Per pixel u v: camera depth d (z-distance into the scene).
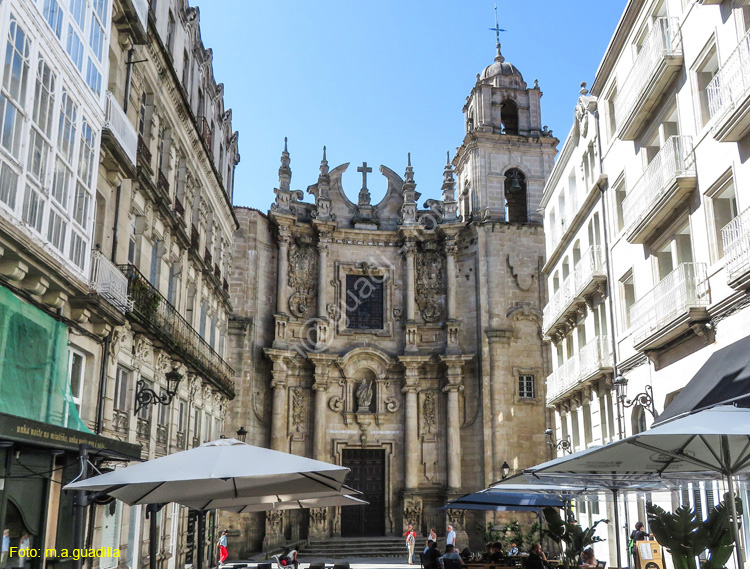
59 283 15.88
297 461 10.62
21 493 14.62
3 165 12.98
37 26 14.28
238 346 43.56
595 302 30.78
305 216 49.31
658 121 23.97
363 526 45.69
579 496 23.39
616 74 28.22
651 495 24.86
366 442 46.53
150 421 24.05
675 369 22.55
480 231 48.12
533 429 45.62
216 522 37.50
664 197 21.92
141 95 23.44
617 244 28.14
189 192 30.31
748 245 17.14
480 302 47.19
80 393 18.42
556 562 24.92
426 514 45.75
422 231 48.97
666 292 22.30
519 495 24.28
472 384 46.84
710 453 12.45
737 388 15.84
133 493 12.09
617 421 27.14
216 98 37.78
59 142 15.68
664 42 22.72
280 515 43.16
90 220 17.78
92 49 17.86
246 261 45.28
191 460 10.60
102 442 16.34
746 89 16.92
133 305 20.81
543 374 46.47
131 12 20.64
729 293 18.88
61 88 15.70
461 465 46.03
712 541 10.81
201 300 33.28
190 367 28.61
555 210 39.00
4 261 13.98
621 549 27.78
